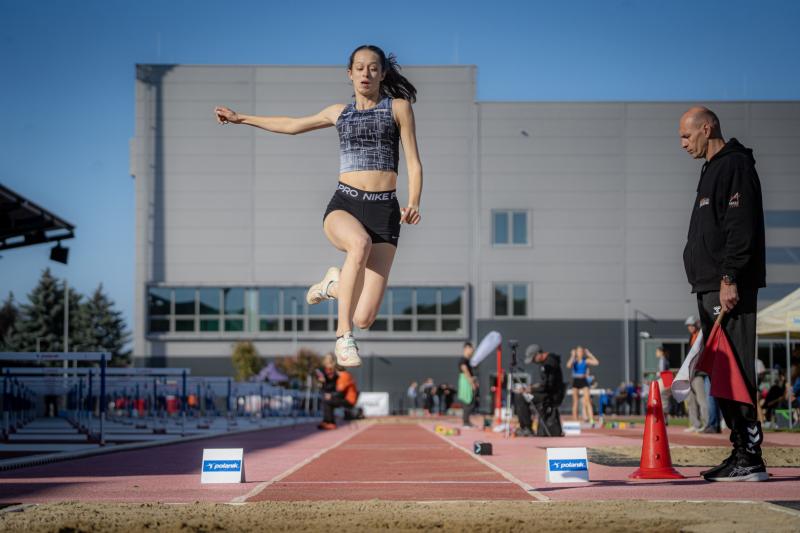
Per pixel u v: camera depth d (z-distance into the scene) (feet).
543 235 188.85
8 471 31.01
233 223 189.26
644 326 187.52
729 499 20.21
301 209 189.78
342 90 189.16
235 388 87.71
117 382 77.92
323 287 21.31
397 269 189.16
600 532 14.96
